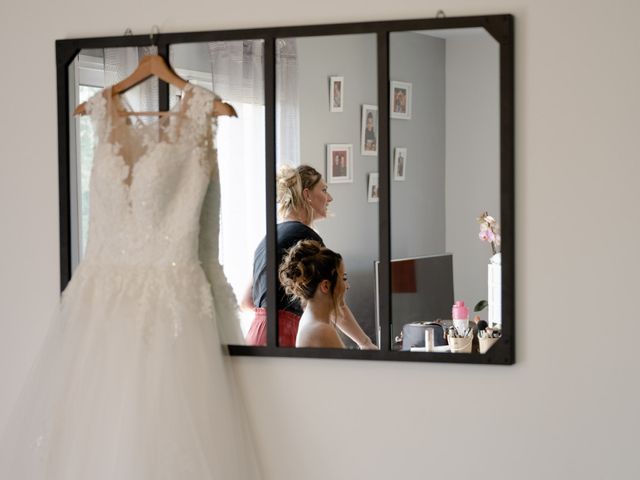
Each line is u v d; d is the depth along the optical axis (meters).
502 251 1.98
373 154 2.62
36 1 2.24
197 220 2.04
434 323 2.29
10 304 2.30
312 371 2.13
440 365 2.05
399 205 2.44
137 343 2.01
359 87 2.58
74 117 2.37
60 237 2.22
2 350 2.31
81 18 2.21
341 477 2.12
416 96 2.45
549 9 1.95
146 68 2.09
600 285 1.95
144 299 2.02
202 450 1.99
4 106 2.28
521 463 2.02
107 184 2.05
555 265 1.97
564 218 1.96
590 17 1.93
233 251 2.37
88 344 2.05
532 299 1.99
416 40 2.43
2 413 2.33
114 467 1.97
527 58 1.96
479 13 1.98
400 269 2.37
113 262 2.07
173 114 2.05
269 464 2.16
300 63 2.48
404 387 2.07
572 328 1.97
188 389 2.00
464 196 2.40
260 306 2.30
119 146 2.06
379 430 2.09
